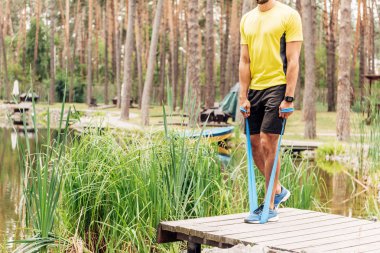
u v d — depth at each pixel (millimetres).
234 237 4484
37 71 56156
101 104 51469
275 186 5113
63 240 5465
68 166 6383
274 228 4848
